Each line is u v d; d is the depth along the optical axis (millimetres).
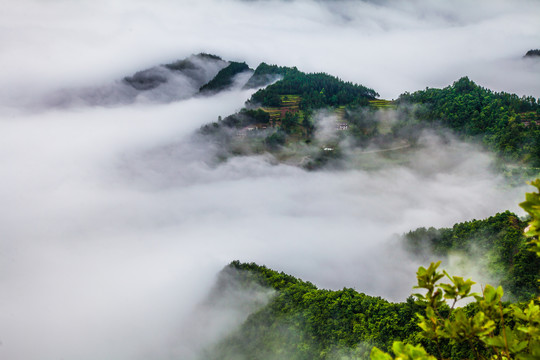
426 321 5109
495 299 4859
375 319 68938
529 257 77625
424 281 4957
